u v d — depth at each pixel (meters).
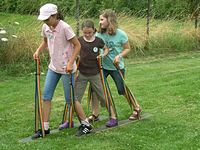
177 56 13.90
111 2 17.19
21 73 10.88
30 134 6.44
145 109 7.62
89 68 6.56
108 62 6.82
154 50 14.41
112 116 6.76
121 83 6.93
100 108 7.70
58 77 6.32
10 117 7.27
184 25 16.25
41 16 5.92
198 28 16.22
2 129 6.68
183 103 7.94
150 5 15.44
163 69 11.53
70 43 6.14
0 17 16.08
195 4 16.78
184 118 7.03
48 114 6.37
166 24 15.69
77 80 6.61
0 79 10.39
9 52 11.27
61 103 8.16
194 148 5.76
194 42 15.59
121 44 6.81
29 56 11.52
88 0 16.31
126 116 7.26
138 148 5.77
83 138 6.19
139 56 13.73
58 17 6.08
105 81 6.71
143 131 6.44
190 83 9.53
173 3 17.52
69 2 15.55
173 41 14.97
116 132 6.43
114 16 6.73
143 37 14.30
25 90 9.24
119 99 8.30
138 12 15.98
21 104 8.09
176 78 10.21
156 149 5.72
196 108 7.59
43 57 11.51
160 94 8.62
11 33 11.51
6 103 8.16
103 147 5.81
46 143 6.02
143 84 9.57
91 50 6.52
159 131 6.41
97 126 6.77
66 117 6.72
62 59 6.14
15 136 6.36
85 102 8.15
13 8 17.70
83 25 6.45
